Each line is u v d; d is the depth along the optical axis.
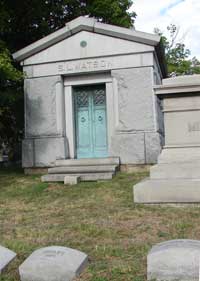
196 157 7.92
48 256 4.73
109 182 10.42
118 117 12.50
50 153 12.91
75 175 10.98
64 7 17.16
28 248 5.73
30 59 13.24
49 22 17.19
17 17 15.66
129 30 12.31
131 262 5.02
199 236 5.88
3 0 14.33
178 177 7.80
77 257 4.83
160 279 4.42
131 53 12.43
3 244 5.90
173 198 7.64
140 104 12.31
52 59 13.05
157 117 12.41
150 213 7.19
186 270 4.35
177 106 8.25
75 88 13.48
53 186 10.52
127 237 6.04
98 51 12.69
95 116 13.39
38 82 13.20
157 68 13.91
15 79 12.12
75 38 12.89
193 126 8.16
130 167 12.21
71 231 6.48
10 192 10.15
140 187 7.89
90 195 9.20
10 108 15.54
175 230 6.21
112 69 12.58
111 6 17.56
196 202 7.51
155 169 7.96
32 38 16.61
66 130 13.23
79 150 13.43
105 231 6.34
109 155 12.50
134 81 12.39
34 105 13.19
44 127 13.08
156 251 4.54
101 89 13.38
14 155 19.50
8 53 13.19
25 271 4.63
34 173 12.95
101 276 4.62
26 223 7.16
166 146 8.23
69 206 8.30
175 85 8.12
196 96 8.16
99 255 5.34
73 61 12.90
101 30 12.58
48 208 8.28
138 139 12.20
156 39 12.14
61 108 13.02
